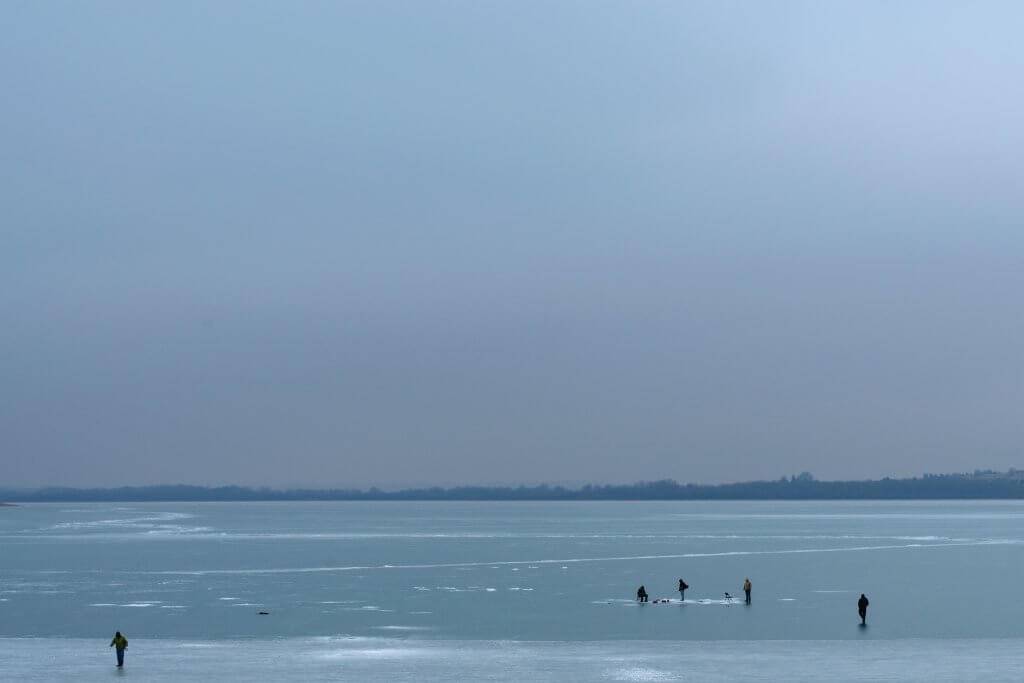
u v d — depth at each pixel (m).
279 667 45.78
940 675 42.19
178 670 45.00
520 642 54.12
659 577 92.69
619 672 43.97
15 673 44.38
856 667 44.25
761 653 48.69
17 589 84.00
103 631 60.72
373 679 42.69
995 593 77.94
